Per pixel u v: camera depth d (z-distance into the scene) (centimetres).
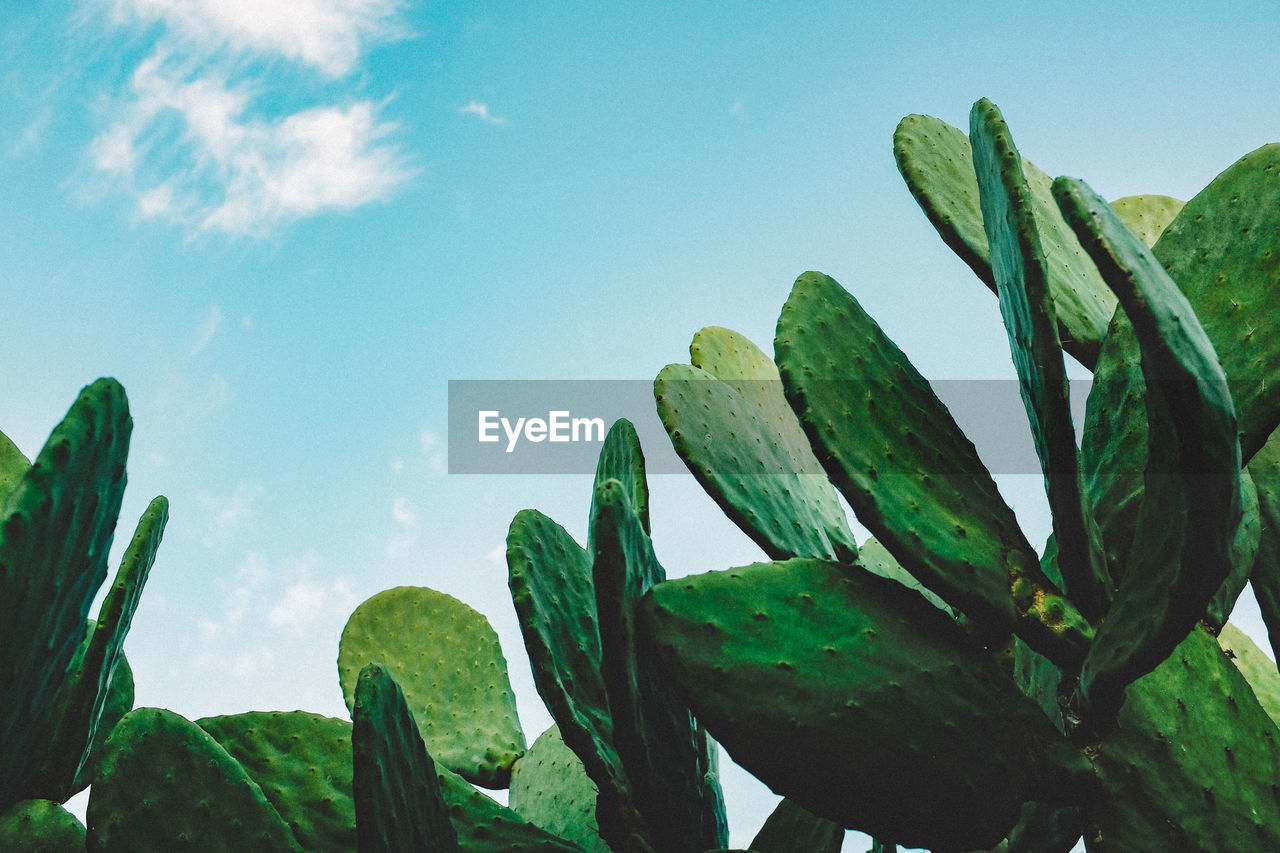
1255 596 151
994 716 124
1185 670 129
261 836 121
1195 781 124
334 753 144
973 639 134
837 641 124
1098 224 105
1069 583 128
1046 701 134
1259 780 125
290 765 142
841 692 121
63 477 117
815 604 126
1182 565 113
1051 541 146
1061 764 123
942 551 128
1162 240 148
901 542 127
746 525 144
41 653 122
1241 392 135
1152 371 108
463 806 141
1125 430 141
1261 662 182
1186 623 115
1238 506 112
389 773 114
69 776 130
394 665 187
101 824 118
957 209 152
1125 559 134
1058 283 163
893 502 129
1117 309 150
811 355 135
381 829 111
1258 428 133
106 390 120
